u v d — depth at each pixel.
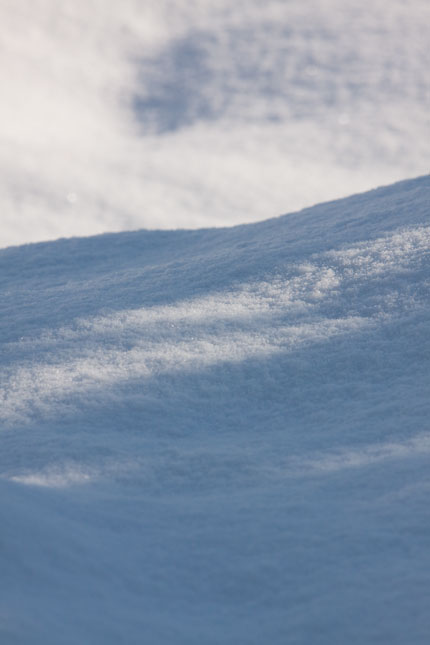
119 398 4.91
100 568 2.74
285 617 2.57
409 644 2.32
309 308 6.04
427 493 3.31
